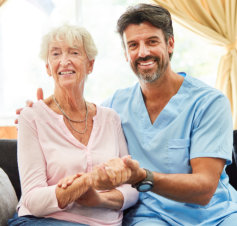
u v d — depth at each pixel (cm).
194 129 137
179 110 142
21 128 129
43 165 125
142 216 137
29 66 402
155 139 141
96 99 406
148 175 113
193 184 117
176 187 115
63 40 133
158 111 148
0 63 398
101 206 125
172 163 137
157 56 139
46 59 139
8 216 130
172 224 129
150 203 138
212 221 128
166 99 147
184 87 146
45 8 398
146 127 146
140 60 141
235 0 330
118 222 132
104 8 401
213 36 334
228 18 333
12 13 396
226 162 132
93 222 123
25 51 400
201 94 141
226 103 138
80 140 137
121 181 106
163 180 114
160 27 139
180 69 402
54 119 134
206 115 136
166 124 142
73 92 136
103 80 405
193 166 130
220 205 133
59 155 126
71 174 125
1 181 142
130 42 142
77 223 118
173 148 137
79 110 141
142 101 150
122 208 133
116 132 148
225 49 335
